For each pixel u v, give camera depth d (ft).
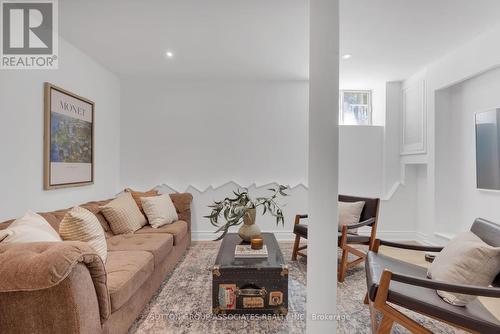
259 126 13.06
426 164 11.72
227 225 7.64
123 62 10.72
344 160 13.43
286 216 12.84
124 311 5.42
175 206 11.41
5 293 3.79
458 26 7.94
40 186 7.55
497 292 4.09
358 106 14.29
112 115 12.01
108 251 6.93
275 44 9.12
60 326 3.85
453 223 10.75
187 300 7.06
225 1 6.72
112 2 6.74
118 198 9.46
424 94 11.39
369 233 12.95
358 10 7.07
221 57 10.23
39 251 3.90
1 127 6.39
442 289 4.35
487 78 8.91
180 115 12.95
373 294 4.94
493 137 8.63
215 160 13.01
